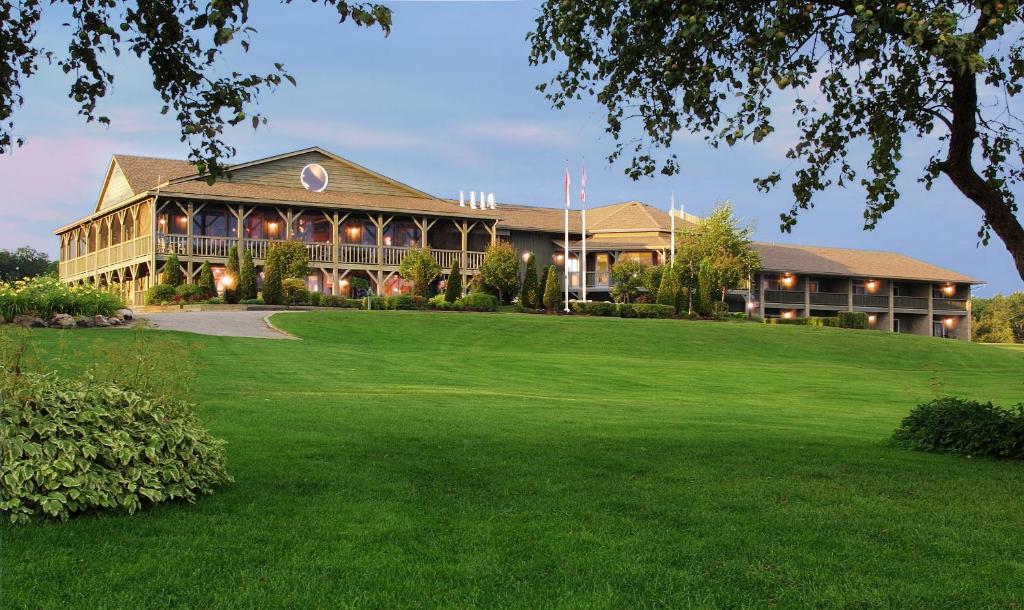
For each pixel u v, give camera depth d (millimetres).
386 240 49281
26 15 8422
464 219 49000
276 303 38406
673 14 8578
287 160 46250
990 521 6762
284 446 9250
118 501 6270
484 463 8602
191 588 4941
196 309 36406
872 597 5023
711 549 5871
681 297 47844
